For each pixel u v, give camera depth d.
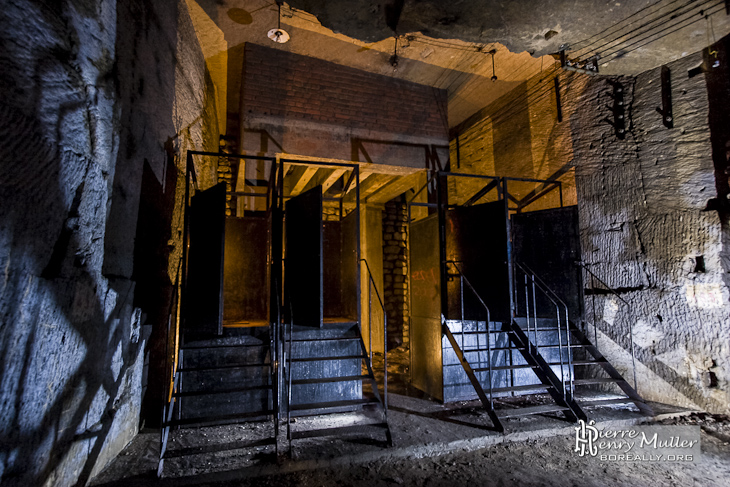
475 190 7.16
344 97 5.81
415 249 5.81
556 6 4.15
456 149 7.83
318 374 4.42
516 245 5.79
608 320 5.26
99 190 2.78
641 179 5.03
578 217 5.20
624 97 5.26
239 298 5.23
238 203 6.02
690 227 4.61
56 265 2.43
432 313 5.20
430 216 5.38
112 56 2.96
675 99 4.82
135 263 3.50
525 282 5.36
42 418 2.26
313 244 4.24
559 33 4.58
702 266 4.52
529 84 6.19
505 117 6.60
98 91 2.74
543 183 5.87
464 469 3.22
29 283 2.14
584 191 5.47
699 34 4.41
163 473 2.99
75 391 2.60
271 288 4.30
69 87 2.48
